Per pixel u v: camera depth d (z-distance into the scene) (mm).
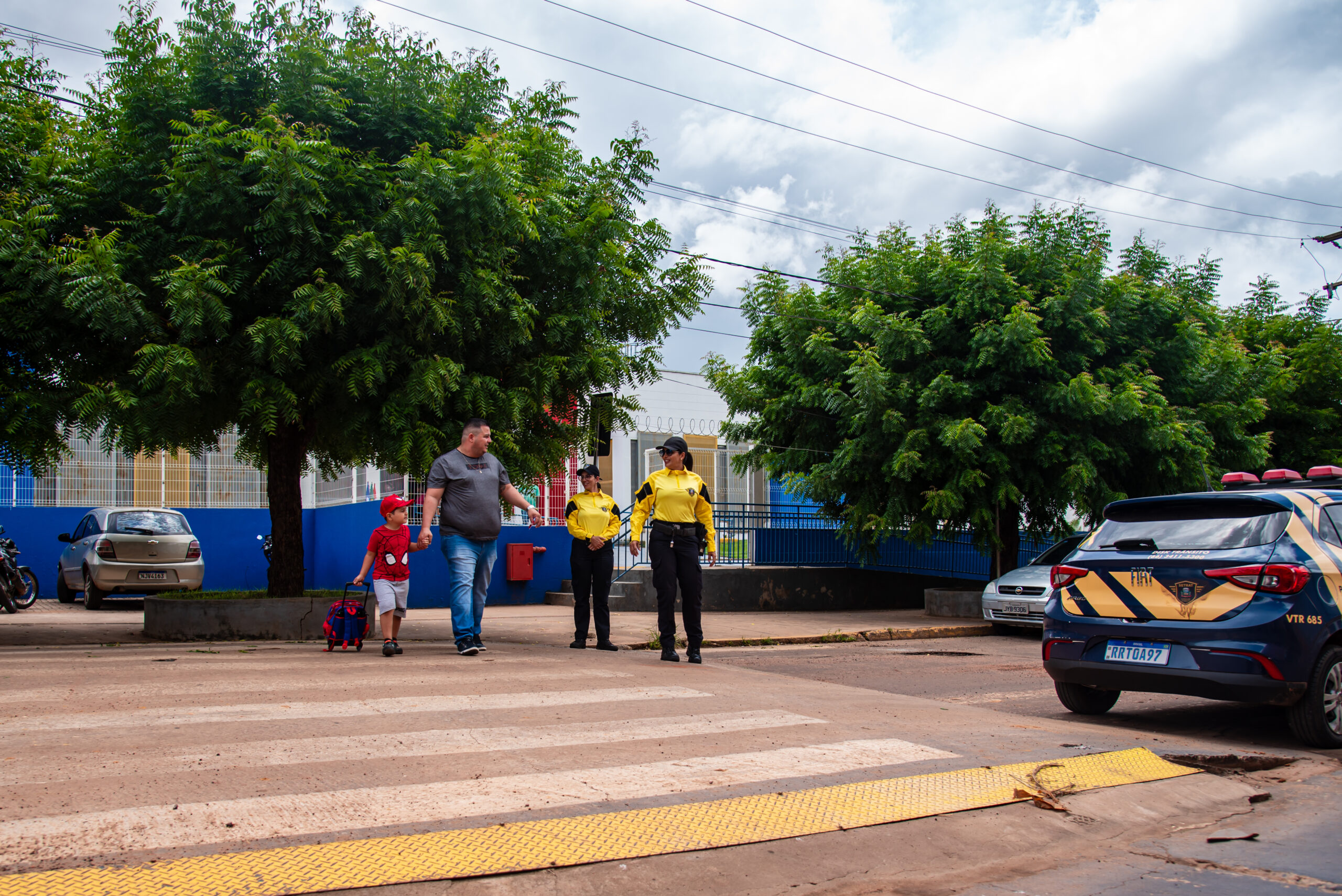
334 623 8391
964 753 5109
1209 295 17406
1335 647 6129
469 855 3369
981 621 15656
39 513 17500
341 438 9852
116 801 3654
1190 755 5613
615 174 10836
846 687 7457
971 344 15094
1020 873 3721
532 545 17047
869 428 15672
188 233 9016
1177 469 15406
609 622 9578
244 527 18797
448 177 8828
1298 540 6121
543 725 5297
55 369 9258
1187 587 6164
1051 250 15703
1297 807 4746
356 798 3840
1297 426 20281
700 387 20984
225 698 5695
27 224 8367
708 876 3449
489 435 8320
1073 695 7031
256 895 2980
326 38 9984
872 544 16578
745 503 18078
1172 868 3818
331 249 8914
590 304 10141
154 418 8766
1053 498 15758
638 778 4324
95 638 9953
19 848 3156
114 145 9344
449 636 10922
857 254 17453
